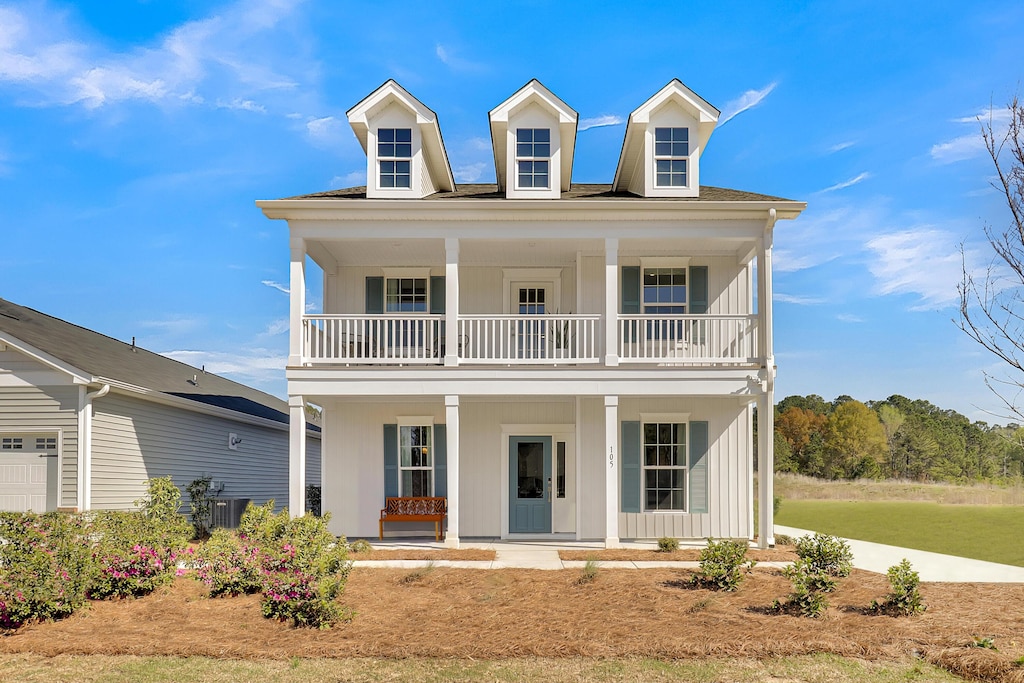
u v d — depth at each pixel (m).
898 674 7.75
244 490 23.62
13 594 9.02
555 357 15.62
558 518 17.16
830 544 12.55
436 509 16.91
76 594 9.61
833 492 30.30
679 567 12.77
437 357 16.81
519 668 7.88
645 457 16.94
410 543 15.87
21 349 15.38
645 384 15.02
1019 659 7.73
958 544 19.11
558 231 15.22
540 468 17.30
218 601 10.32
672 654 8.22
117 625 9.23
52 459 15.41
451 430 14.91
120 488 16.56
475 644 8.39
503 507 17.08
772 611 9.84
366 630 8.95
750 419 17.00
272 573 10.06
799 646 8.35
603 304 16.97
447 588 10.99
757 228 15.23
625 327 17.00
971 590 11.26
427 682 7.51
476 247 16.28
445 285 16.00
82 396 15.40
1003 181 8.16
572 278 17.64
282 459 27.22
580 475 16.69
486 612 9.71
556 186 15.69
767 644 8.39
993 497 28.06
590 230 15.22
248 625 9.22
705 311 17.08
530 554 14.19
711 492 16.84
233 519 18.92
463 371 14.96
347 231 15.18
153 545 10.81
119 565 10.38
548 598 10.44
